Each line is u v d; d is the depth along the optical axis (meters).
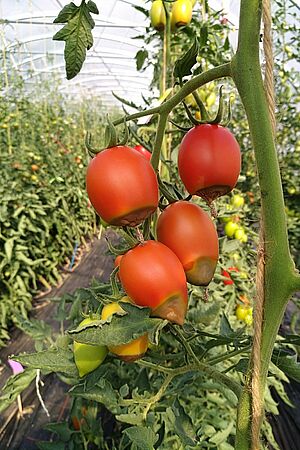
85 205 2.59
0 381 1.12
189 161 0.28
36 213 1.80
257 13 0.23
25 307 1.54
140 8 0.80
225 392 0.58
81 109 3.08
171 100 0.29
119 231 0.35
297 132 1.57
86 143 0.28
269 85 0.23
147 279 0.26
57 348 0.33
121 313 0.25
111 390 0.34
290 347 0.72
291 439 0.90
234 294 0.78
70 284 1.91
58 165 2.27
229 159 0.28
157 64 0.79
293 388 1.01
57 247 2.04
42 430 0.85
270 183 0.24
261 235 0.24
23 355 0.32
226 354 0.35
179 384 0.41
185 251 0.28
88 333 0.25
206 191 0.29
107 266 2.10
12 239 1.48
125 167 0.26
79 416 0.60
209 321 0.52
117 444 0.71
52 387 0.94
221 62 0.81
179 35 0.84
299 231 1.45
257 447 0.24
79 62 0.31
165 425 0.52
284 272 0.23
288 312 1.38
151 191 0.27
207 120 0.30
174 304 0.27
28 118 2.08
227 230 0.85
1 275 1.45
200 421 0.62
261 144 0.23
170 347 0.65
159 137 0.31
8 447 0.82
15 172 1.67
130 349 0.30
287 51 1.36
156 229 0.30
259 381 0.24
